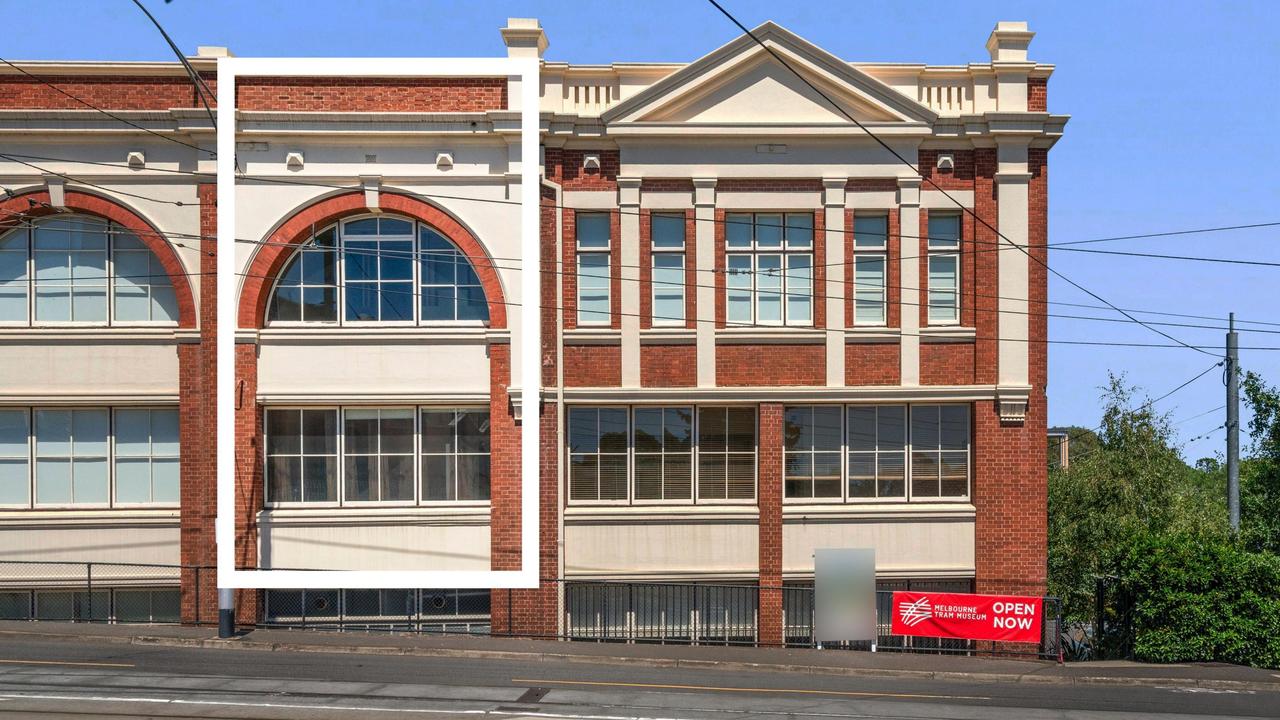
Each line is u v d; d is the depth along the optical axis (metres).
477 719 13.86
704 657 18.88
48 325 21.42
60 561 21.23
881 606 21.52
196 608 20.55
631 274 21.64
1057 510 27.81
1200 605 18.89
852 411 21.95
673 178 21.67
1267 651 18.64
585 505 21.72
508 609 20.97
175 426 21.70
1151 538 19.94
